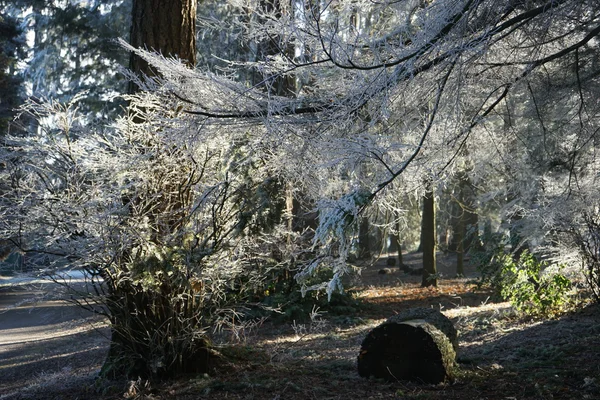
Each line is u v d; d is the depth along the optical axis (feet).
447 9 15.80
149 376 22.70
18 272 21.35
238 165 22.91
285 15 17.81
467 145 22.90
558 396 18.40
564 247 33.30
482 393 19.20
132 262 21.22
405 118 18.44
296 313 42.52
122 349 23.38
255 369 24.13
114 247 20.86
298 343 33.32
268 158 22.03
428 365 20.83
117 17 74.33
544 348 24.93
